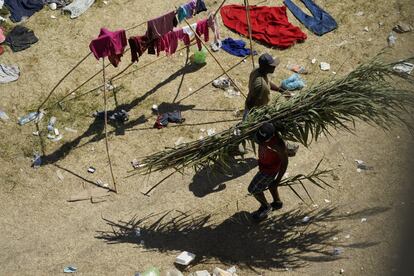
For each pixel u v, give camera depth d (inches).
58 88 658.8
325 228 518.6
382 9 733.3
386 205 533.0
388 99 478.3
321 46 695.7
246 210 539.2
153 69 678.5
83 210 550.3
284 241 511.8
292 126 482.3
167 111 631.2
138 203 553.3
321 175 561.6
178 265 499.5
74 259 512.7
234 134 490.9
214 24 613.6
